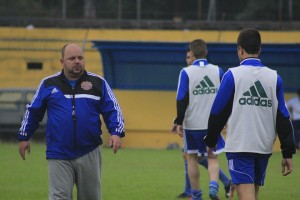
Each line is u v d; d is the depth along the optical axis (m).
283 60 65.56
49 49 85.94
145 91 68.56
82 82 22.42
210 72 30.91
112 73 68.06
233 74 21.34
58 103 22.27
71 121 22.08
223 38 84.25
